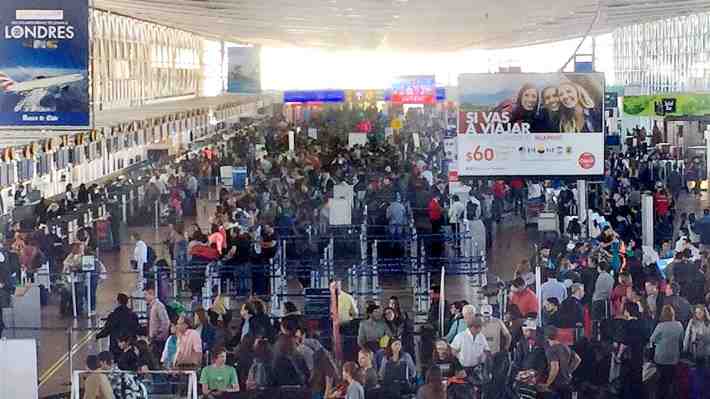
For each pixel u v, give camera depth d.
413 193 33.06
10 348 13.33
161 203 39.31
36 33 20.22
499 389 15.45
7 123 20.38
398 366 14.93
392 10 39.22
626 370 16.09
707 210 28.44
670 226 30.83
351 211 30.45
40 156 37.47
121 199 37.91
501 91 25.64
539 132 25.67
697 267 19.73
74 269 23.95
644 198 28.20
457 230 30.30
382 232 29.86
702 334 16.03
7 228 29.05
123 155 48.41
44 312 23.92
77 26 20.25
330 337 17.53
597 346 15.76
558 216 32.66
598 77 25.55
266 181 36.75
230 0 35.31
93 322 22.75
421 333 16.83
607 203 34.59
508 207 38.41
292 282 26.53
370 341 15.99
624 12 40.00
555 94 25.61
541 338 15.66
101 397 13.88
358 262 25.34
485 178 25.83
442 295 18.19
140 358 15.53
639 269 20.20
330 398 14.81
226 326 16.75
